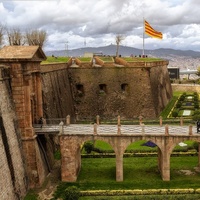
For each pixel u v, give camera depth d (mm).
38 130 42594
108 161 49406
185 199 35938
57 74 65812
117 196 37250
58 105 61812
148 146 54594
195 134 41156
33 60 40469
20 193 36750
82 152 52562
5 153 34312
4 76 37781
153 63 78188
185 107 85562
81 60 82125
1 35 83000
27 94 40000
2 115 35344
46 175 44438
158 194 37969
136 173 44562
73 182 41844
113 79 75750
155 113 74125
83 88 76062
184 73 191000
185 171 44969
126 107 74750
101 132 42500
